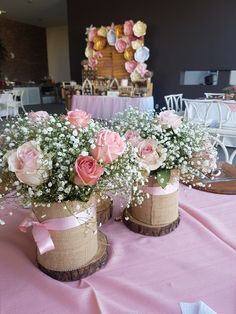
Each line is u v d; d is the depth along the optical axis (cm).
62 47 1070
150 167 71
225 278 64
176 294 59
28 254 72
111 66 596
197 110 347
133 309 54
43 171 53
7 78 950
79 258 63
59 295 58
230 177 119
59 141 58
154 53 590
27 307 56
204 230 82
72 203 59
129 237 80
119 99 505
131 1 583
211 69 544
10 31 941
